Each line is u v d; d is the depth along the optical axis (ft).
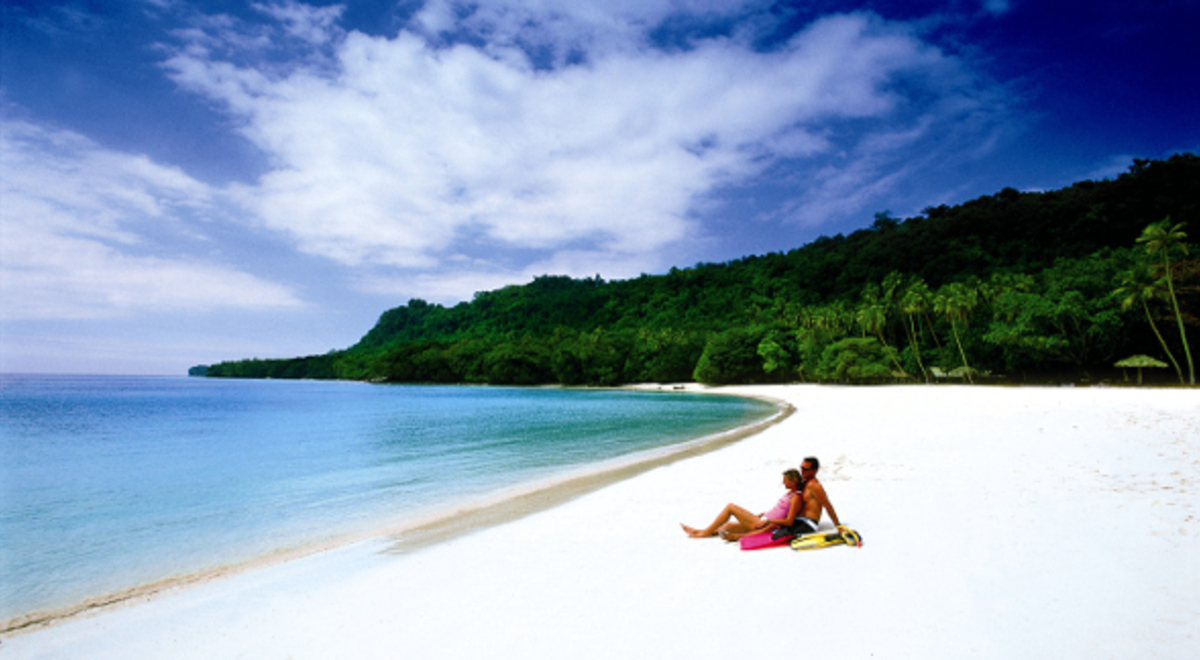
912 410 107.14
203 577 29.22
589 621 19.01
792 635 16.78
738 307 539.29
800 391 242.78
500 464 65.57
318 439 95.66
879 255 463.83
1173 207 328.29
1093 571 19.77
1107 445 46.93
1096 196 395.55
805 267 550.77
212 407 201.05
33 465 69.51
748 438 78.79
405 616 21.03
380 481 56.24
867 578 20.79
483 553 29.17
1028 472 37.93
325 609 22.71
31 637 21.94
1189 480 31.91
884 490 35.65
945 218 501.56
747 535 26.53
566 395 293.23
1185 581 18.42
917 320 262.88
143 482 57.36
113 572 30.76
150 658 19.31
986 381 226.99
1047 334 182.50
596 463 63.93
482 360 479.41
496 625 19.36
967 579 19.95
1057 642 15.19
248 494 50.85
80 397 287.89
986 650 15.02
